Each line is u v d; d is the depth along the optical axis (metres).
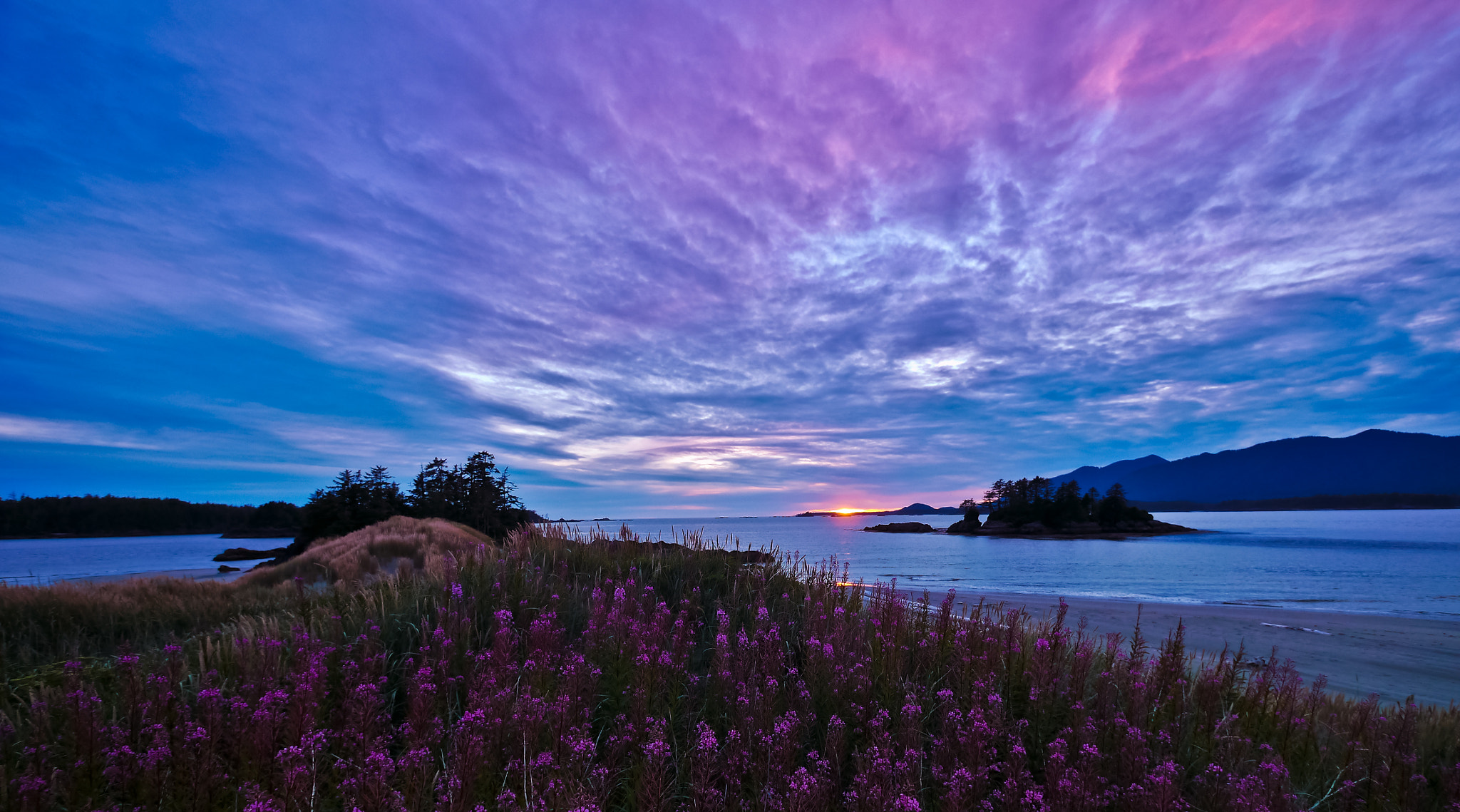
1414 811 4.43
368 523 54.62
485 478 53.34
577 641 5.91
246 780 3.41
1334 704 7.05
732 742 3.96
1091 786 3.60
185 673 5.24
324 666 4.77
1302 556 81.12
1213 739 4.89
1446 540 117.75
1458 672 15.31
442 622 6.10
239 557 81.38
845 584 9.18
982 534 183.25
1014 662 5.50
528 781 3.35
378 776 3.08
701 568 9.29
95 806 3.24
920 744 4.28
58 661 7.05
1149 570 60.75
